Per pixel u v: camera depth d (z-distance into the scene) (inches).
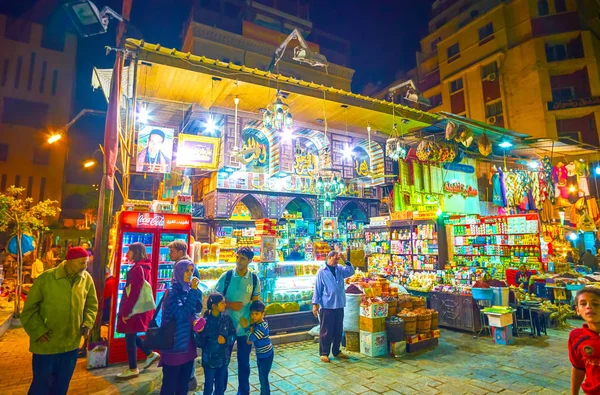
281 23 910.4
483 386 187.9
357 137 505.0
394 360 232.7
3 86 1039.6
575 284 348.8
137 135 363.6
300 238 495.5
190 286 147.8
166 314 139.1
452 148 474.3
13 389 171.8
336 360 233.0
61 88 1108.5
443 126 486.6
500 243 389.7
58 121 1083.9
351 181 513.0
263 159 433.4
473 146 549.0
